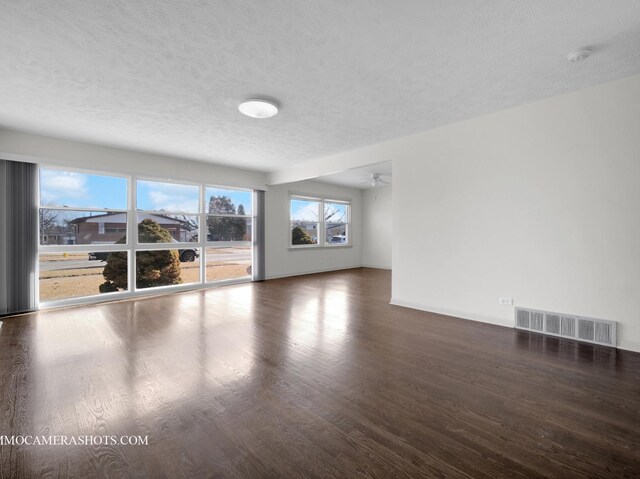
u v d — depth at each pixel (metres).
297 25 2.07
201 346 3.04
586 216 3.09
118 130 4.22
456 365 2.62
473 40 2.24
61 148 4.56
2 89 3.02
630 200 2.87
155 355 2.82
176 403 2.04
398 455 1.56
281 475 1.43
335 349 2.98
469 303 3.95
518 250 3.53
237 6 1.89
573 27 2.09
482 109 3.58
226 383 2.30
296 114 3.68
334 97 3.22
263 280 7.19
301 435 1.72
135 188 5.40
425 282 4.40
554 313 3.30
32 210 4.32
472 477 1.41
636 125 2.81
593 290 3.07
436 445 1.63
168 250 5.91
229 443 1.65
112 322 3.86
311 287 6.35
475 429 1.77
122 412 1.93
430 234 4.31
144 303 4.89
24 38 2.21
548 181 3.30
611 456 1.54
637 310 2.86
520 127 3.48
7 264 4.16
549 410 1.95
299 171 6.35
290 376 2.42
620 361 2.67
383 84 2.94
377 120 3.89
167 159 5.67
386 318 4.04
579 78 2.85
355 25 2.08
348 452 1.58
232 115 3.70
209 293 5.73
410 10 1.92
